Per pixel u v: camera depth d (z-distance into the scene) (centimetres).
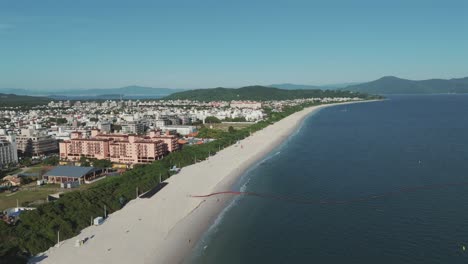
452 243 12512
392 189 18525
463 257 11594
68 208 15725
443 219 14525
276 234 13850
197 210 16525
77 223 14612
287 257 12075
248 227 14600
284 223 14862
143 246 12988
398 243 12662
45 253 12531
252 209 16612
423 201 16638
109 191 18162
